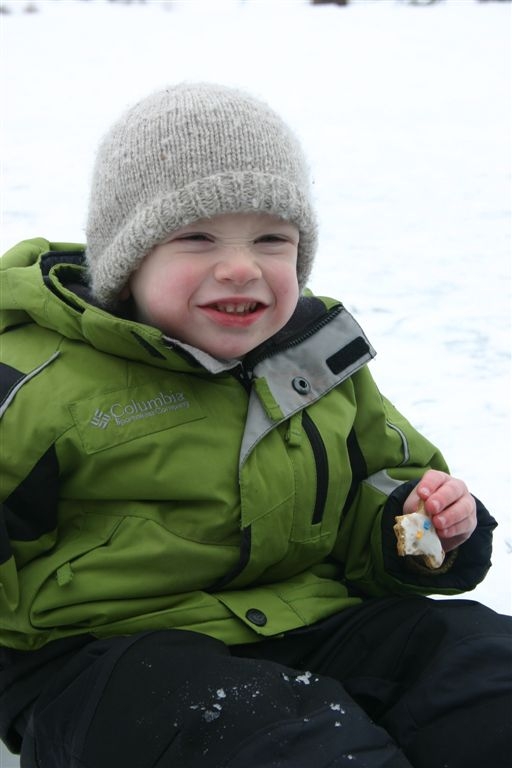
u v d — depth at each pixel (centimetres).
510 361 412
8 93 1048
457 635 186
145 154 194
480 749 169
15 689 193
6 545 184
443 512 202
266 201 190
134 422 195
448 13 1795
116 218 199
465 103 1081
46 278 212
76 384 196
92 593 189
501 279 522
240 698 162
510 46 1484
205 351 198
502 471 325
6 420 192
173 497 195
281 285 197
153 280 195
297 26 1670
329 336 220
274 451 204
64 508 198
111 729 164
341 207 666
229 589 202
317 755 153
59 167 740
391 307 473
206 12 1792
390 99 1102
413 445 230
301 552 208
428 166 794
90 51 1346
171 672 169
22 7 1680
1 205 621
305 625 200
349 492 224
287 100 1077
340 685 175
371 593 223
